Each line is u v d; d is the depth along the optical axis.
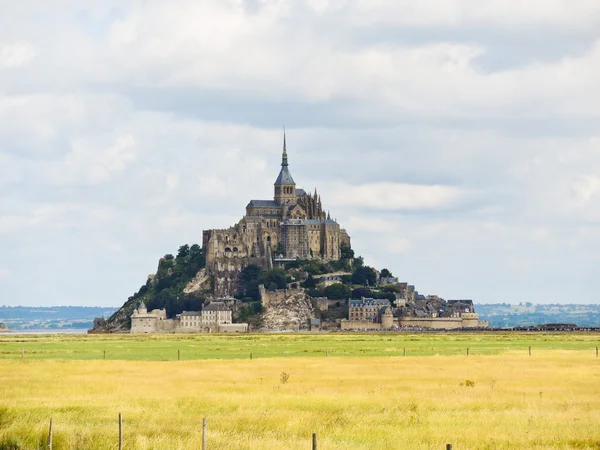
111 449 171.50
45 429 186.25
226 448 168.75
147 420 199.88
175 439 176.88
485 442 173.88
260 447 169.38
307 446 170.25
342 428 189.38
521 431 184.12
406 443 173.75
